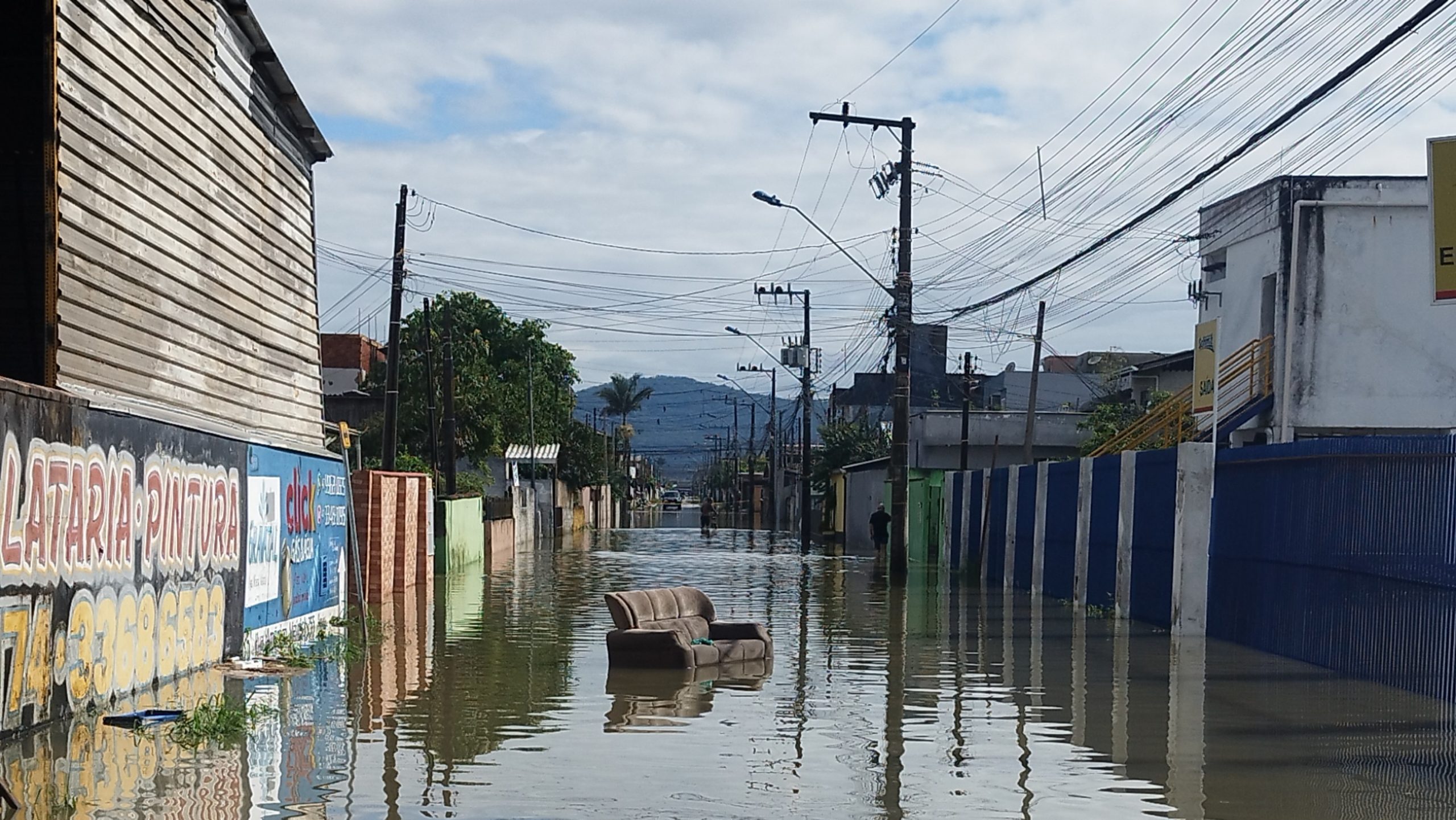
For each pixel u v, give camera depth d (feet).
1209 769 32.19
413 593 89.20
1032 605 81.66
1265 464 56.13
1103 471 78.64
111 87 38.47
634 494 502.38
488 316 220.23
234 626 49.08
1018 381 216.13
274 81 54.44
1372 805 28.48
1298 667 50.70
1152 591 69.15
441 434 164.96
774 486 264.31
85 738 33.30
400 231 98.58
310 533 60.70
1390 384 84.07
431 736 35.81
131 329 40.01
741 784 30.42
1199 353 72.18
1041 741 35.99
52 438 33.53
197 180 45.85
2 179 44.47
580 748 34.58
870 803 28.68
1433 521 41.86
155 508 40.91
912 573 116.98
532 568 121.49
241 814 26.71
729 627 55.11
